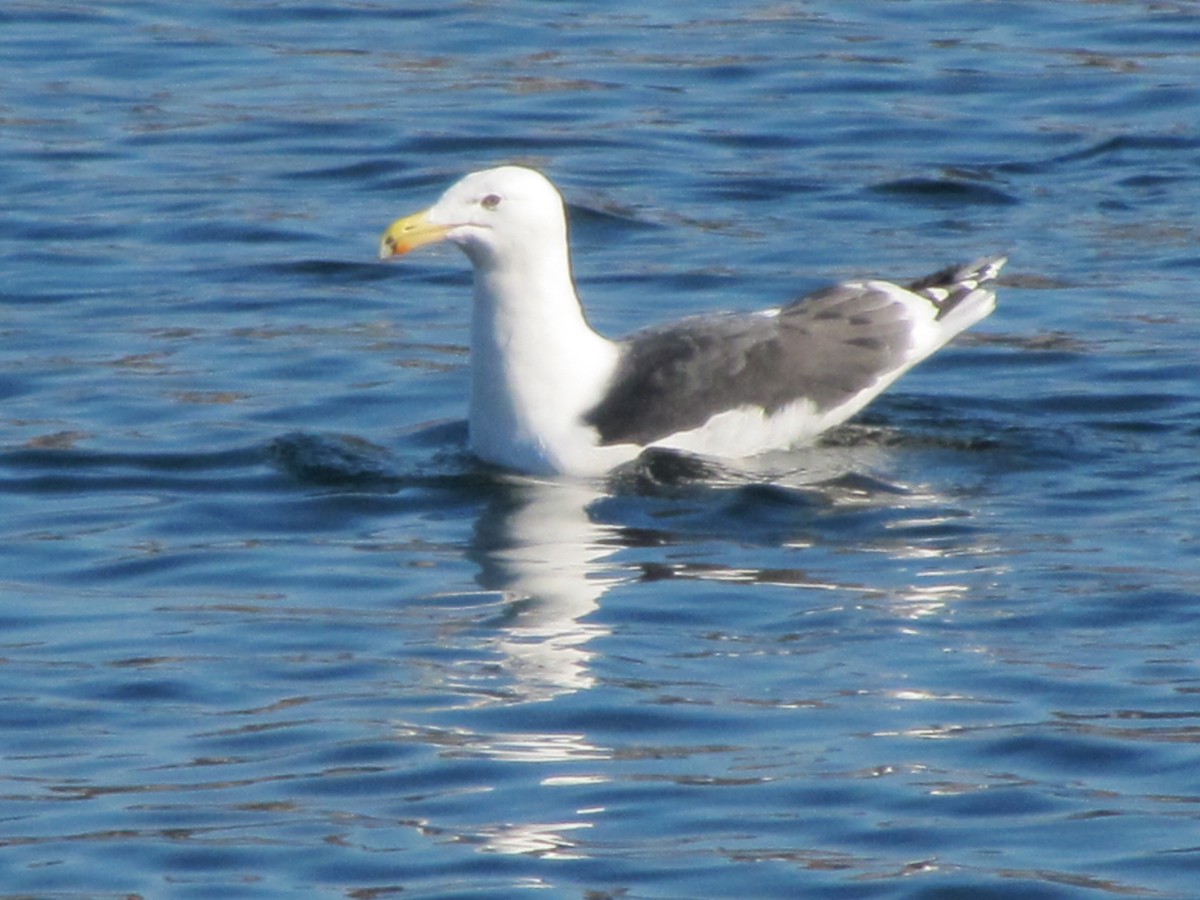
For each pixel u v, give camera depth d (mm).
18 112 24453
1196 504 14938
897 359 16234
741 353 15852
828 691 12039
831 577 13695
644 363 15734
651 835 10586
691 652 12594
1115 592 13328
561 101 24906
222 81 25609
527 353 15469
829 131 23891
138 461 15773
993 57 26266
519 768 11250
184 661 12539
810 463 15703
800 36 27141
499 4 28578
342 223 21391
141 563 14039
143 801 10961
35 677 12336
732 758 11320
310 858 10406
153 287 19656
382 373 17641
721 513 14828
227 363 17828
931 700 11914
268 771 11250
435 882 10188
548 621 13055
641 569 13859
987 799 10836
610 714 11805
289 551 14266
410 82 25562
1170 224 21234
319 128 23969
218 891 10148
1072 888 10047
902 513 14797
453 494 15219
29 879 10250
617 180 22500
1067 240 20812
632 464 15492
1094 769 11141
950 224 21344
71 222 21203
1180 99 24703
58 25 27641
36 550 14266
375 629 12961
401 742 11523
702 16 28047
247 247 20688
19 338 18344
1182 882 10070
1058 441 16172
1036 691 11977
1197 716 11633
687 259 20375
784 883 10133
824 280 19797
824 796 10922
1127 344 18109
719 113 24500
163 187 22219
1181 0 28469
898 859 10328
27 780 11180
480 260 15430
